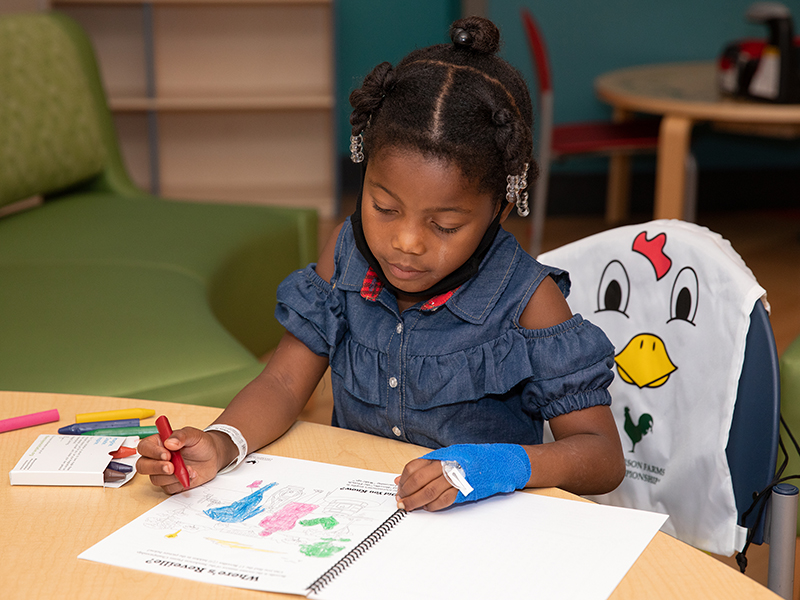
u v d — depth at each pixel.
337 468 0.78
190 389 1.37
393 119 0.75
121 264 2.00
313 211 2.61
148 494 0.72
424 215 0.75
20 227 2.25
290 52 4.28
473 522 0.68
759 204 4.31
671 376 1.03
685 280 1.01
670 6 3.97
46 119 2.43
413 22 4.26
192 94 4.15
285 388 0.92
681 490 1.02
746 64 2.87
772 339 0.92
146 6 3.92
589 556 0.63
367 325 0.93
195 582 0.59
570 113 4.09
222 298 2.09
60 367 1.42
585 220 4.18
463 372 0.87
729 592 0.59
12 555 0.63
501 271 0.88
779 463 1.32
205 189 4.34
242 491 0.73
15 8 3.73
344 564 0.61
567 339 0.85
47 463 0.75
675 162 2.89
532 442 0.94
